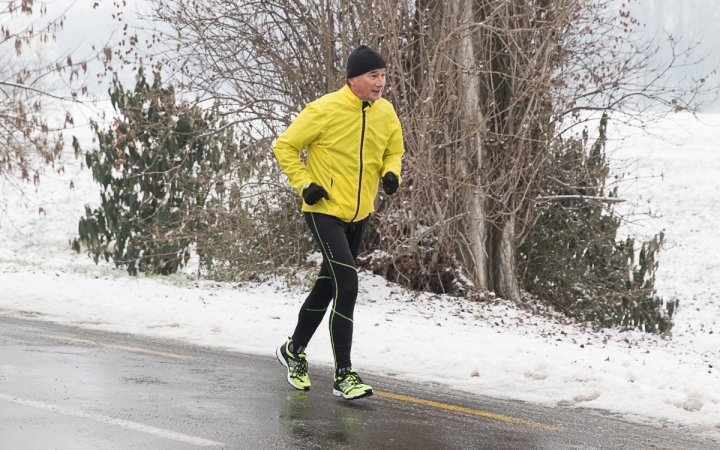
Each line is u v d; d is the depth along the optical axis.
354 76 6.34
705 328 24.75
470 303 16.67
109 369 7.32
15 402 5.79
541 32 16.78
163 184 19.31
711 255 35.38
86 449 4.68
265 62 17.66
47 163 20.66
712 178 47.72
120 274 18.89
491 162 17.09
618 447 5.66
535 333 13.92
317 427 5.48
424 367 8.72
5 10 19.56
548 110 17.28
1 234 33.03
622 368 8.60
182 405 5.96
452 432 5.67
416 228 17.45
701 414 6.97
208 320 10.98
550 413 6.78
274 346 9.77
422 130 15.45
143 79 19.11
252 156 18.27
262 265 18.16
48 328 10.01
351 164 6.49
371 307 14.67
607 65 17.70
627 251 19.92
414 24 16.83
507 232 17.89
